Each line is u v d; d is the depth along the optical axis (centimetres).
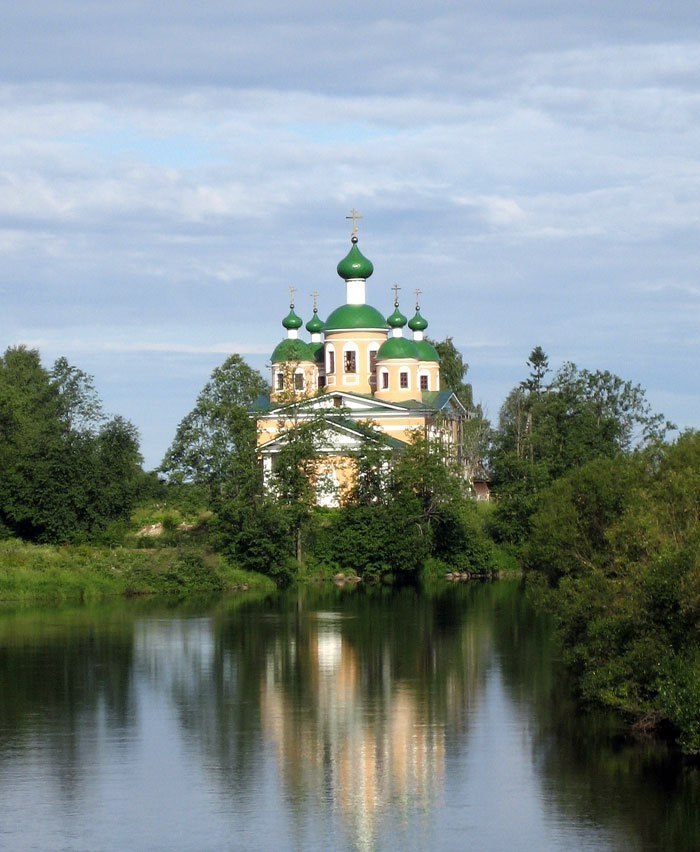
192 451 12175
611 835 3912
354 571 12175
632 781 4431
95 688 6178
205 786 4466
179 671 6631
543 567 6881
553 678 6353
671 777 4469
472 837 3912
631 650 4944
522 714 5494
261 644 7600
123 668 6731
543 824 4016
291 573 11650
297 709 5678
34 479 11800
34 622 8638
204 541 11906
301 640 7769
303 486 12231
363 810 4175
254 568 11588
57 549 11331
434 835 3934
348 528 12288
